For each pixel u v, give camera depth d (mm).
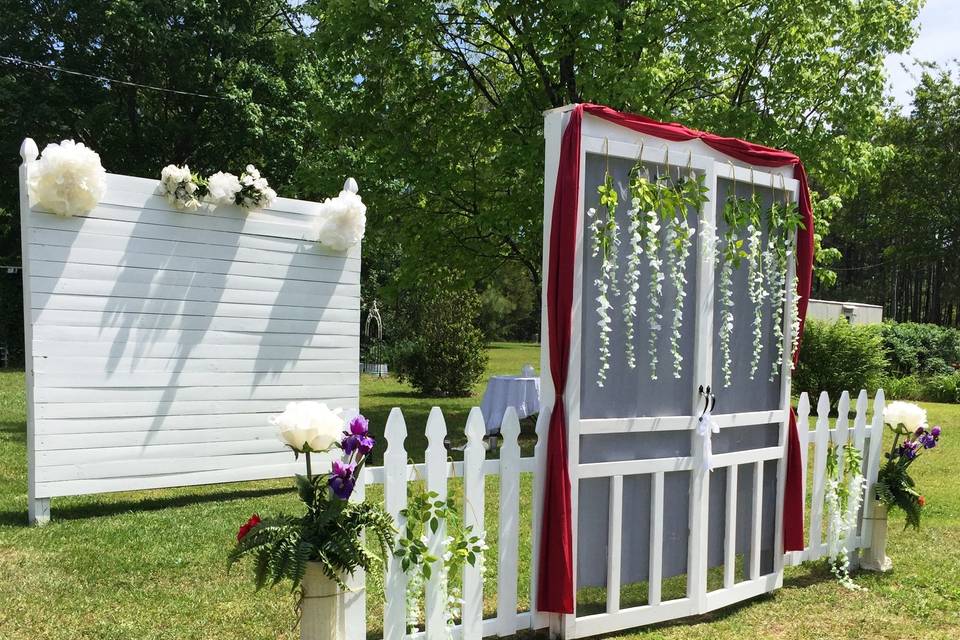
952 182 33125
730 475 4395
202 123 20938
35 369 5477
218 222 6441
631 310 3828
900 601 4531
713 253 4234
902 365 20000
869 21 11492
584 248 3727
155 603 3969
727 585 4355
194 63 19891
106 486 5816
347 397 7297
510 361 29047
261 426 6723
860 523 5355
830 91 11484
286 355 6883
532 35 10391
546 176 3695
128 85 20312
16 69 20047
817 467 5059
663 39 10594
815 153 10820
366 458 3111
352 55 10984
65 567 4500
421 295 16516
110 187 5836
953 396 17984
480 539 3475
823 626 4121
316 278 7074
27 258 5488
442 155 11484
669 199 3982
